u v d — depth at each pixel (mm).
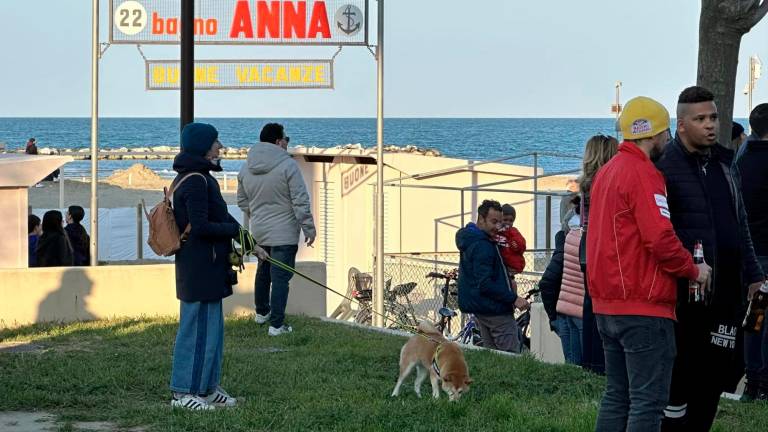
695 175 5562
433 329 7812
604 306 5387
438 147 121312
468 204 17750
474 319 11117
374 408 7219
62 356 9250
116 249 21703
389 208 17953
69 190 40156
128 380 8164
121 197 37062
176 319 11461
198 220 7207
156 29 15102
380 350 9727
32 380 8078
